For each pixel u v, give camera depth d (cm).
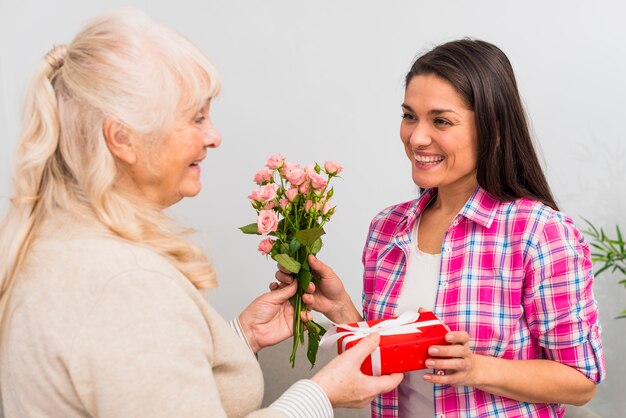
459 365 112
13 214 93
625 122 250
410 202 148
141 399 82
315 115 262
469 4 250
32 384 86
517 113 125
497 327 123
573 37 246
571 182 256
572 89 250
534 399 122
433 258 134
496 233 125
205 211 267
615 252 240
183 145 94
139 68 88
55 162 91
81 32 92
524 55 250
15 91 254
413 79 125
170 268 90
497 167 124
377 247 149
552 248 119
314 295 147
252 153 264
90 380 82
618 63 245
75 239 88
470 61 120
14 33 251
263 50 257
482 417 126
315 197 130
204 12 254
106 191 90
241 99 260
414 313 125
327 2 255
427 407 133
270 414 96
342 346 117
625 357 265
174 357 85
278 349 215
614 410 268
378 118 262
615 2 242
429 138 123
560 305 119
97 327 82
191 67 92
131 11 94
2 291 91
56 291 85
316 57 258
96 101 87
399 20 255
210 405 87
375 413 142
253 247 272
